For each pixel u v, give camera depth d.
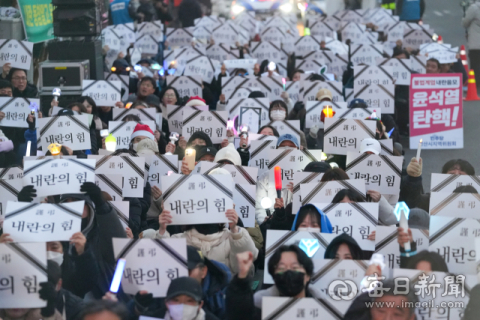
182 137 21.80
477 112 37.62
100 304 9.46
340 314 9.78
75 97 28.28
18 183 14.45
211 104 31.45
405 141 32.06
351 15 49.34
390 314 9.87
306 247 11.75
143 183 16.11
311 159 17.72
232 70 33.62
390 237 12.35
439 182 15.16
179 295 9.95
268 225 15.87
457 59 39.44
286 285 10.29
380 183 16.53
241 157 20.44
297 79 31.59
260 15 53.91
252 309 10.39
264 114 25.44
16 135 23.86
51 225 11.43
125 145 21.62
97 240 12.41
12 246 10.32
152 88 28.31
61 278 11.66
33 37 32.31
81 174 13.09
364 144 18.05
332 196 14.54
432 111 30.30
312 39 38.69
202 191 13.25
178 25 60.16
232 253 13.30
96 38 31.45
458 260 11.39
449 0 76.38
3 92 24.30
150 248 10.55
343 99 29.12
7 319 10.66
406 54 34.59
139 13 44.16
